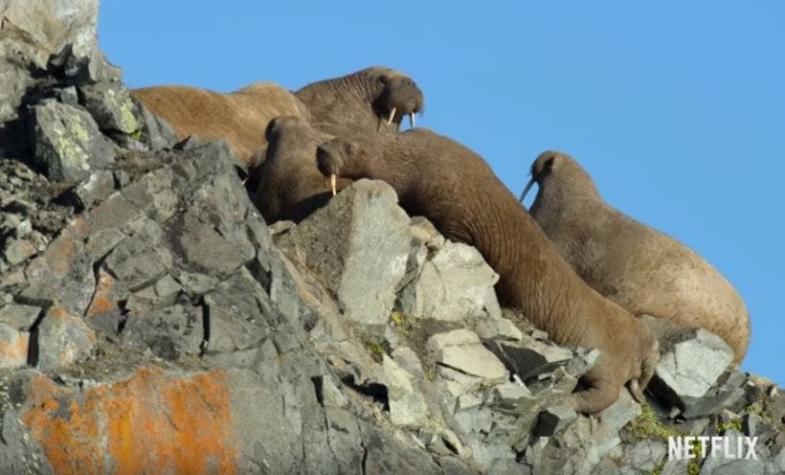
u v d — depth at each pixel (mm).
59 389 49750
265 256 56188
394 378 57094
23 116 58719
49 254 53062
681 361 67000
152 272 53812
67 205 54875
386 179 64875
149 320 53000
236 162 66750
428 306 61250
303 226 59781
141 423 50781
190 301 53875
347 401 54719
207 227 55438
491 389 60219
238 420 52500
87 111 58594
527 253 64875
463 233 64562
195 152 57031
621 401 64750
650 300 71125
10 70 59906
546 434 61406
